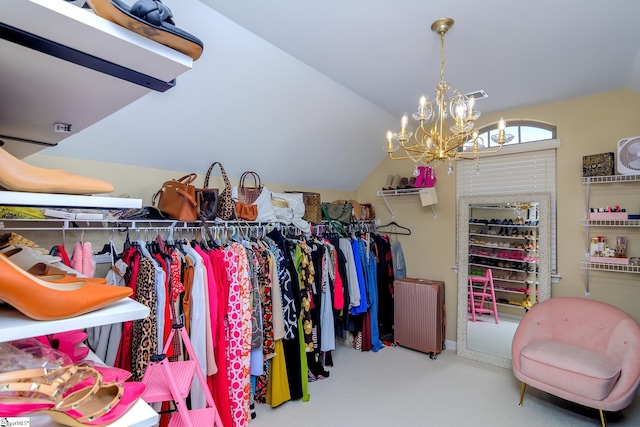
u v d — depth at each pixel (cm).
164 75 59
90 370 59
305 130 308
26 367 54
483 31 193
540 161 316
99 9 45
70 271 76
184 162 262
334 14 180
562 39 200
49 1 41
